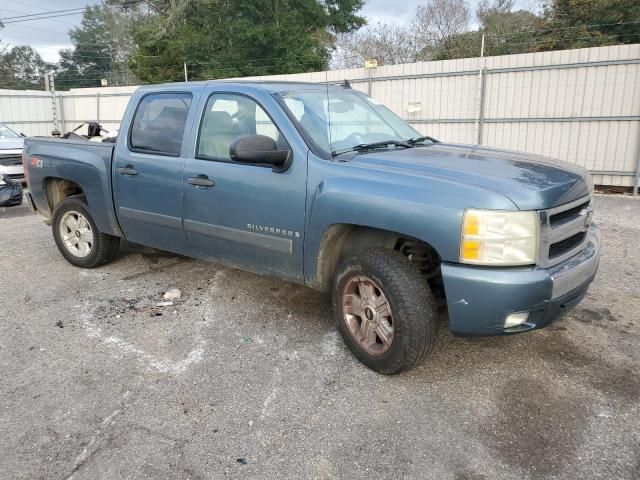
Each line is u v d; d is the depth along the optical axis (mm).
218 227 3910
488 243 2711
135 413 2900
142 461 2518
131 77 49656
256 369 3361
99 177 4766
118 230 4859
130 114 4598
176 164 4117
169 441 2662
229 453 2570
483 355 3500
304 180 3375
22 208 9359
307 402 2988
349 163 3291
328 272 3521
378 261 3102
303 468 2461
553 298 2793
